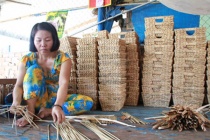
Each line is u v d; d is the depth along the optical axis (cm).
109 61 284
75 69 301
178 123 191
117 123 209
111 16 406
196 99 303
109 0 385
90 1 408
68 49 300
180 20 379
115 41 283
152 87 318
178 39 310
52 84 238
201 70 302
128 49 325
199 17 371
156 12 389
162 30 315
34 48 222
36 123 204
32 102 215
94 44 290
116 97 278
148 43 321
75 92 297
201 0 272
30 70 216
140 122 212
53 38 210
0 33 837
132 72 324
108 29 407
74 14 690
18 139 162
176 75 310
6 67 722
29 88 212
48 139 162
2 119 217
